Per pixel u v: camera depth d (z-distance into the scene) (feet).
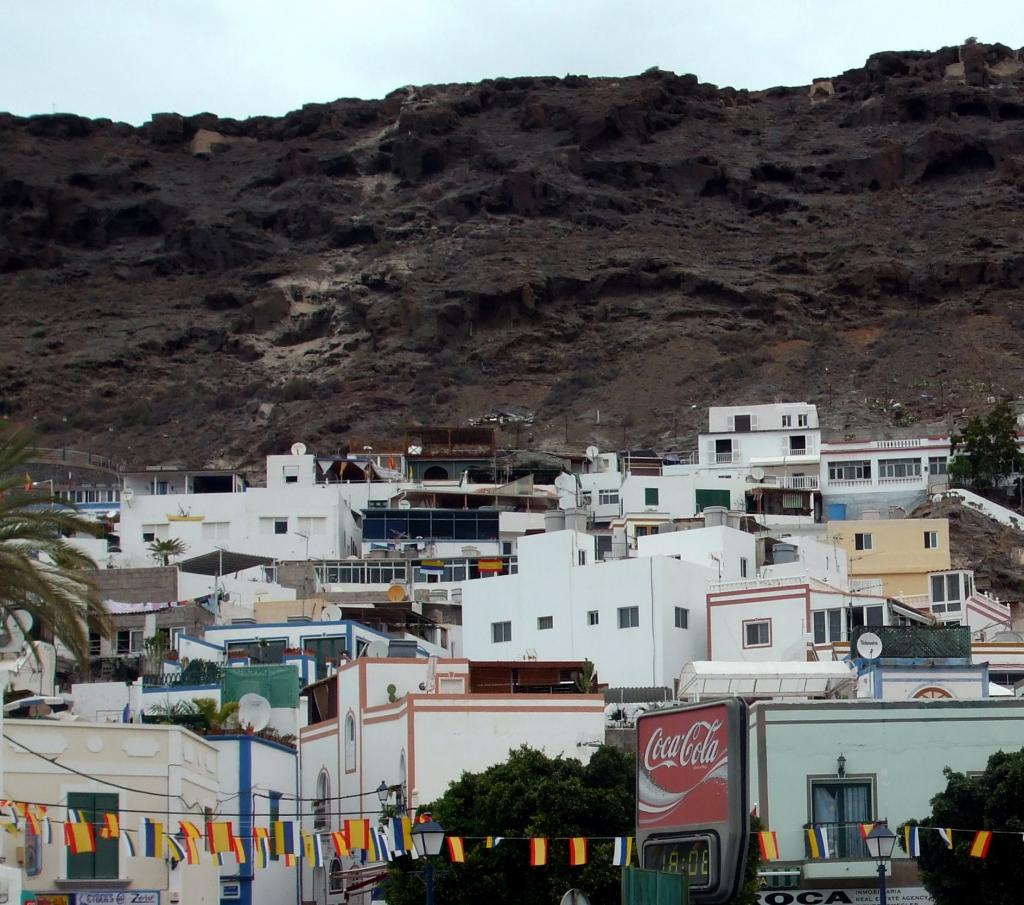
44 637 384.06
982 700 308.60
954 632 360.07
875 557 648.38
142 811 291.79
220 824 243.19
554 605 493.36
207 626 510.17
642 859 193.36
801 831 301.22
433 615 600.39
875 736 305.94
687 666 406.82
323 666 472.44
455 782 304.30
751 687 377.91
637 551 550.77
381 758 364.99
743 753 181.98
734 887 179.22
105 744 295.89
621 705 403.95
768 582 467.52
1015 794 266.57
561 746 353.31
